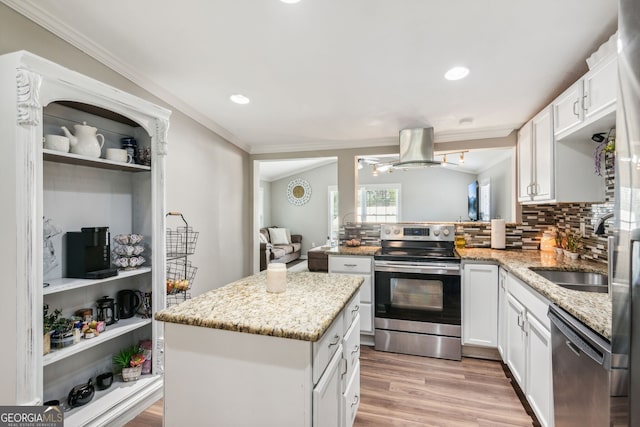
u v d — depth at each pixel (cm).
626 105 85
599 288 180
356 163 388
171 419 125
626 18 85
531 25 155
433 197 767
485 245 336
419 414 193
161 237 210
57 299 178
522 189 290
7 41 148
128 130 222
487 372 246
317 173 845
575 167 218
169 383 126
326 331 124
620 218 88
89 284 171
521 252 302
